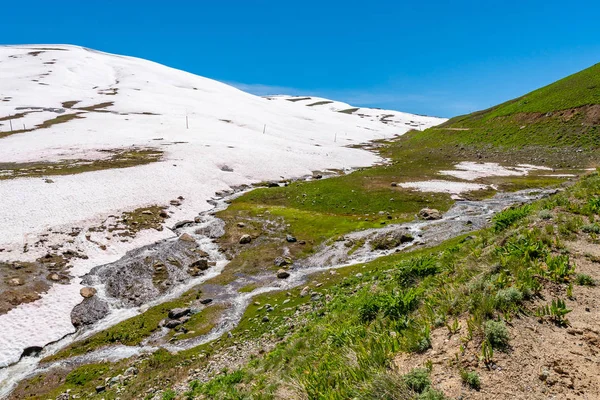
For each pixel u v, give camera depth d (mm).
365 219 43844
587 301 8938
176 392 15273
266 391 10641
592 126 74125
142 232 39469
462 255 15883
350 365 8633
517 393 6445
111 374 19297
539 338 7816
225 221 44938
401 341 8820
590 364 7004
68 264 31234
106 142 83688
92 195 45625
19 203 39844
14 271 28484
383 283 19109
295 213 47562
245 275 32250
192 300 27844
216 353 19547
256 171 72312
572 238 12336
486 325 8039
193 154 75875
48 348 22172
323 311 19953
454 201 48562
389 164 87188
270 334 19766
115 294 28484
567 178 57312
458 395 6559
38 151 72375
